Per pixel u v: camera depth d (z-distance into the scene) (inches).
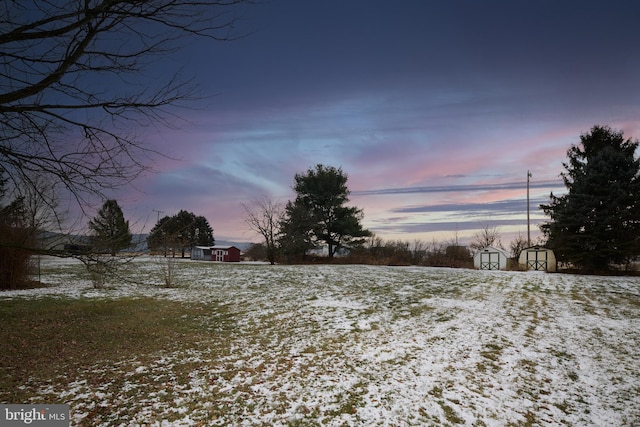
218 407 216.8
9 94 169.3
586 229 933.8
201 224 2733.8
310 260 1638.8
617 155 914.7
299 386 249.1
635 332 379.6
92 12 159.9
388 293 631.2
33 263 724.7
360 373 273.1
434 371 277.7
